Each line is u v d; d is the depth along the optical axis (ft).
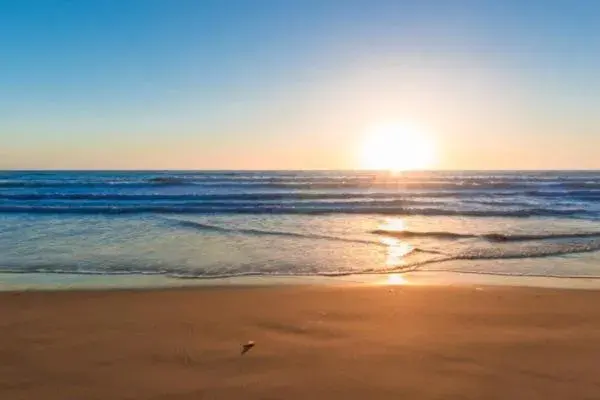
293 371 13.52
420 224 55.42
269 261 32.73
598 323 18.11
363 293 23.02
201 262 32.22
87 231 46.98
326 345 15.60
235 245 39.06
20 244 38.93
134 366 13.91
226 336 16.52
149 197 97.40
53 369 13.70
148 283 26.03
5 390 12.41
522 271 30.35
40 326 17.60
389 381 12.87
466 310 19.83
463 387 12.53
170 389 12.44
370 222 56.95
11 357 14.58
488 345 15.58
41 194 104.83
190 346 15.52
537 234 45.75
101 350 15.15
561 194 114.01
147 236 43.65
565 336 16.53
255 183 164.96
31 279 27.04
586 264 32.63
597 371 13.55
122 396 12.07
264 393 12.19
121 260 32.63
